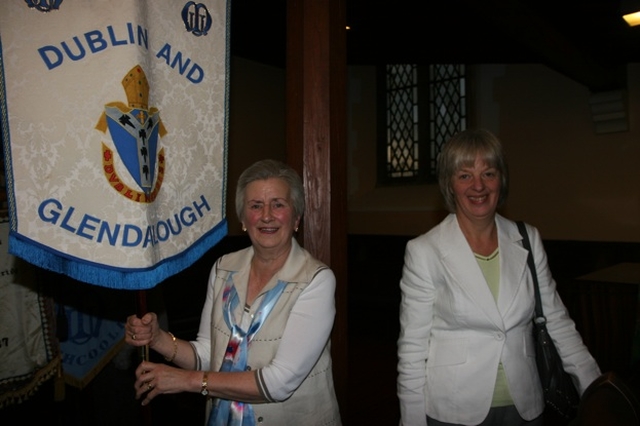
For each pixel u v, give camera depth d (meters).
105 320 2.51
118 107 1.47
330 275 1.60
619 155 5.54
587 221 5.75
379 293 6.83
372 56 5.75
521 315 1.66
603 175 5.65
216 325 1.65
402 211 7.01
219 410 1.60
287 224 1.61
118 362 2.53
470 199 1.70
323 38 2.22
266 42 5.82
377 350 5.20
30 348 2.31
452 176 1.74
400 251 6.95
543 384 1.71
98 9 1.48
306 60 2.23
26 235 1.43
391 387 4.13
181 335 5.04
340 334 2.24
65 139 1.46
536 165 6.13
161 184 1.58
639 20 3.53
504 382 1.65
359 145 7.67
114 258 1.47
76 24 1.47
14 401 2.32
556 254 5.90
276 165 1.66
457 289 1.66
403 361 1.72
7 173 1.43
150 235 1.50
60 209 1.46
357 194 7.67
